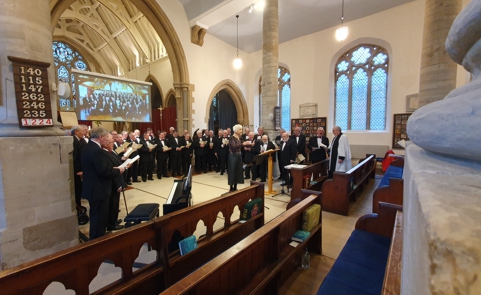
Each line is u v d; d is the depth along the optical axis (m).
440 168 0.51
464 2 6.72
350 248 2.15
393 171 5.03
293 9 7.84
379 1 7.40
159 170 6.74
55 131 2.67
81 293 1.46
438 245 0.21
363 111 8.77
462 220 0.24
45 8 2.64
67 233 2.71
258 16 8.44
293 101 10.15
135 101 8.27
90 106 7.32
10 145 2.29
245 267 1.72
